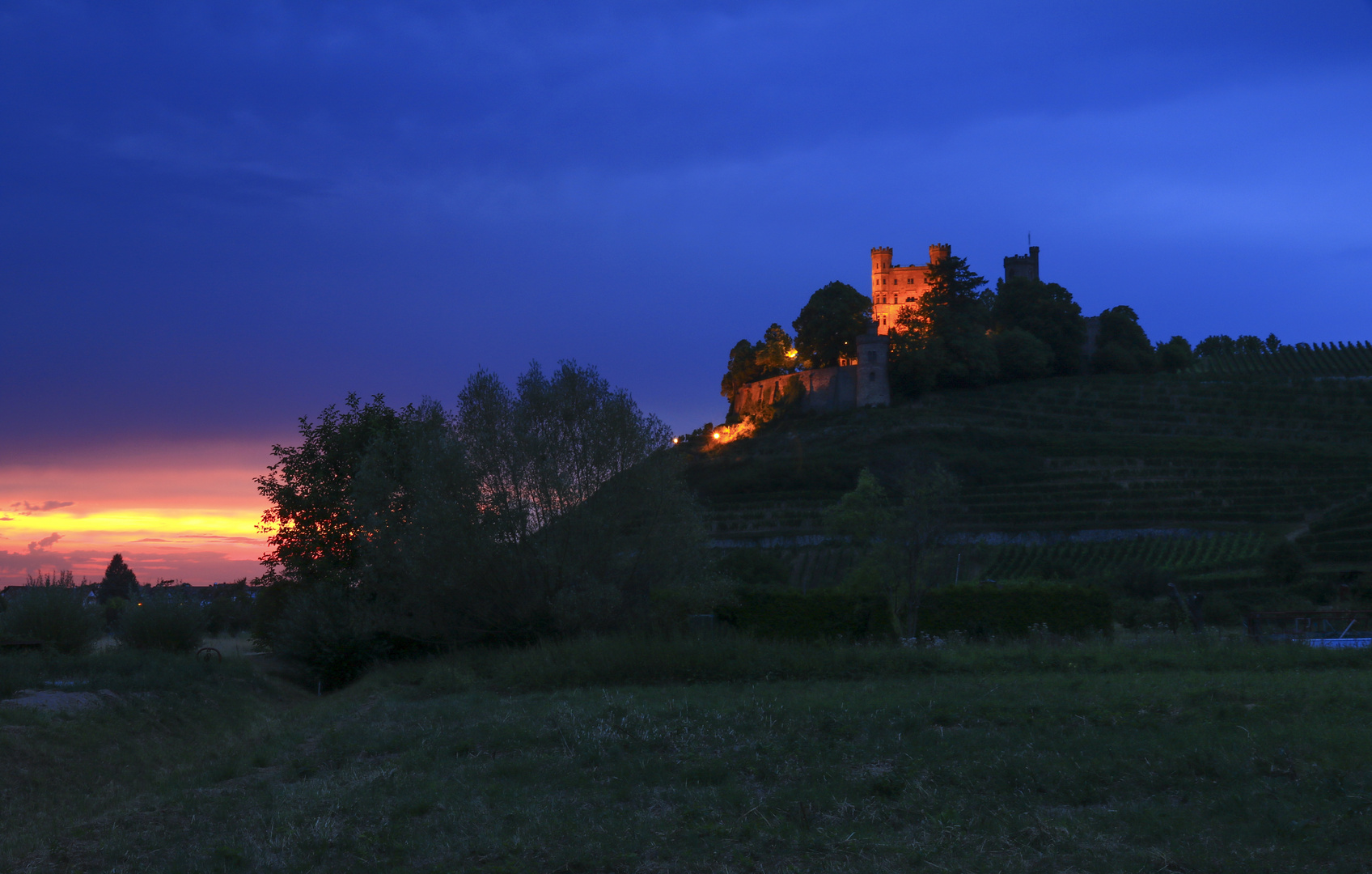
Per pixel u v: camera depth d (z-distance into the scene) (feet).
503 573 81.92
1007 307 488.44
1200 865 22.58
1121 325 492.13
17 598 73.92
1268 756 30.81
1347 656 54.24
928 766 32.35
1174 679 47.67
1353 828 24.14
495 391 88.84
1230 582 181.57
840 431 410.11
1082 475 330.13
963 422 406.41
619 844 25.72
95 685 56.49
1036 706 40.98
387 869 24.84
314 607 88.33
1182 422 393.50
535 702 51.65
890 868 23.48
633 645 63.72
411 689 64.34
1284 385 420.77
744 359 524.93
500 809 29.58
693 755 35.42
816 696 46.80
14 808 35.06
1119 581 181.88
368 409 109.29
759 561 187.73
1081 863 23.13
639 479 84.64
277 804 31.71
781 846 25.36
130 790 39.24
